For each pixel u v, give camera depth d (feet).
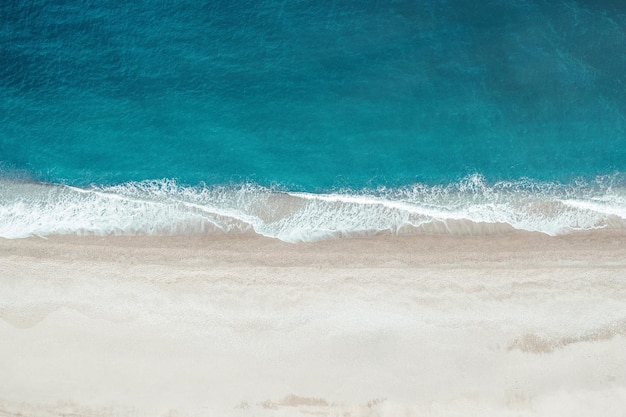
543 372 53.67
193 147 64.75
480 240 58.54
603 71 62.85
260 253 59.06
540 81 63.26
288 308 56.54
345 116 64.44
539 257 57.00
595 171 61.26
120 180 64.18
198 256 59.11
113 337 56.24
